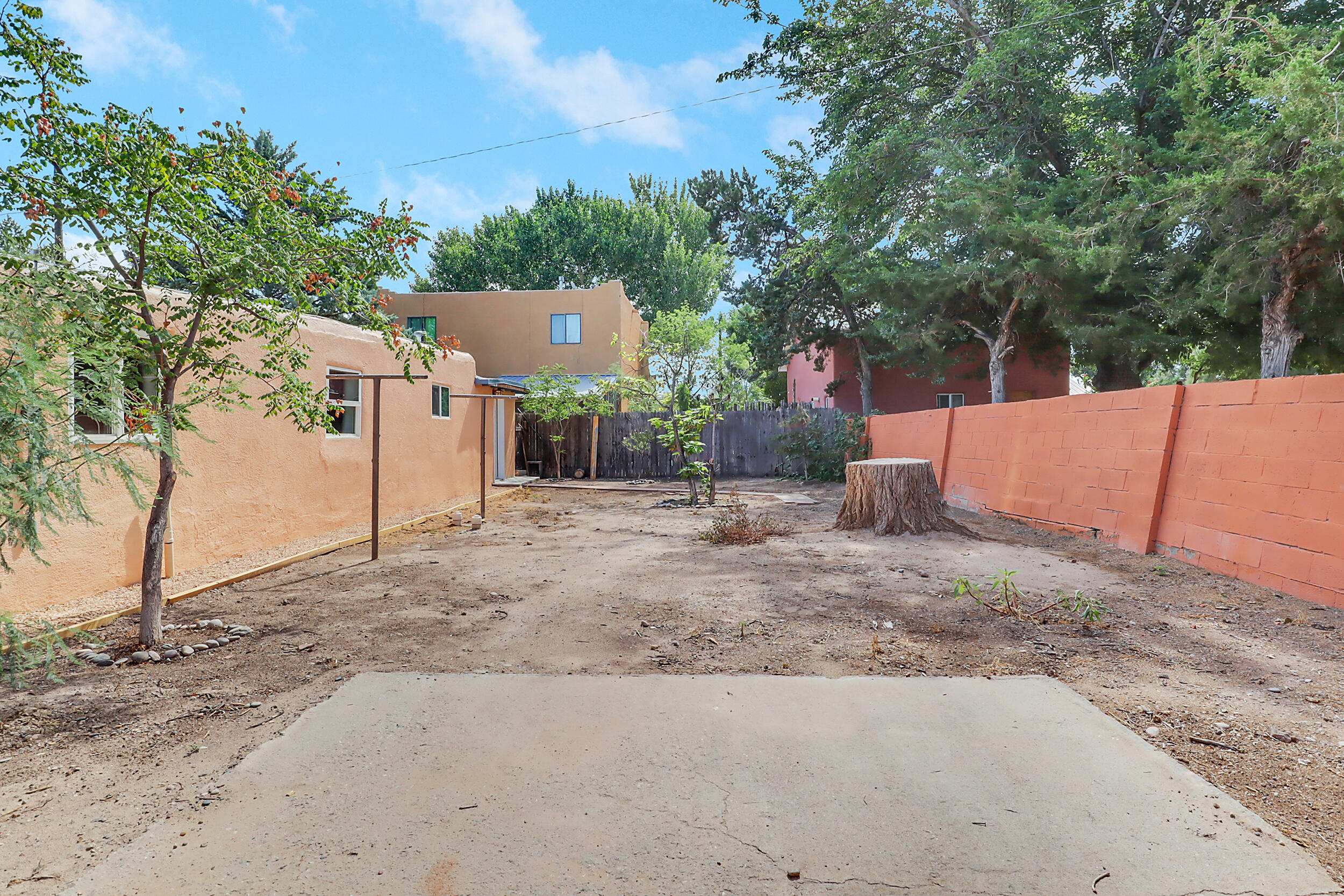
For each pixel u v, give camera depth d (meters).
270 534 7.23
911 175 18.23
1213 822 2.12
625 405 22.42
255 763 2.55
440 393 11.63
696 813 2.18
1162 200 12.48
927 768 2.46
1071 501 7.81
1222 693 3.21
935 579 5.59
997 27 17.94
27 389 3.00
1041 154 17.97
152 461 5.66
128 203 3.79
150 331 3.97
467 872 1.90
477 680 3.38
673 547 7.41
